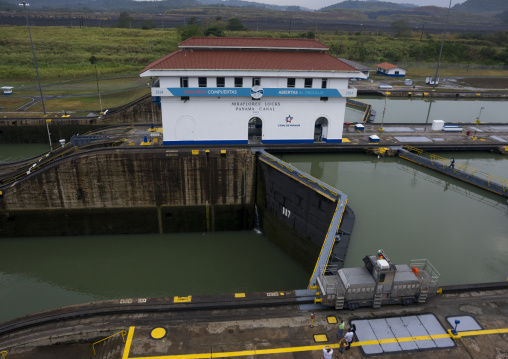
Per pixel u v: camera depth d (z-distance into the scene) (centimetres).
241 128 4184
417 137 4791
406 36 16962
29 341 1955
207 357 1816
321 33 16750
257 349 1862
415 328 1989
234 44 4238
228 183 4075
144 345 1878
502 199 3516
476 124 5488
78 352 1948
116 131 4888
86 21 19725
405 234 2925
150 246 4038
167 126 4075
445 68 12738
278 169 3722
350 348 1872
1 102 7462
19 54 10988
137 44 12725
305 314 2073
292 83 4056
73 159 3756
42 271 3638
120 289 3353
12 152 6053
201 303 2120
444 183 3853
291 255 3844
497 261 2648
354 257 2605
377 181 3800
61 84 9038
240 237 4191
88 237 4119
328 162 4184
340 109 4250
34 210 3909
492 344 1909
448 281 2417
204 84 3944
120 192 3956
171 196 4044
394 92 8819
